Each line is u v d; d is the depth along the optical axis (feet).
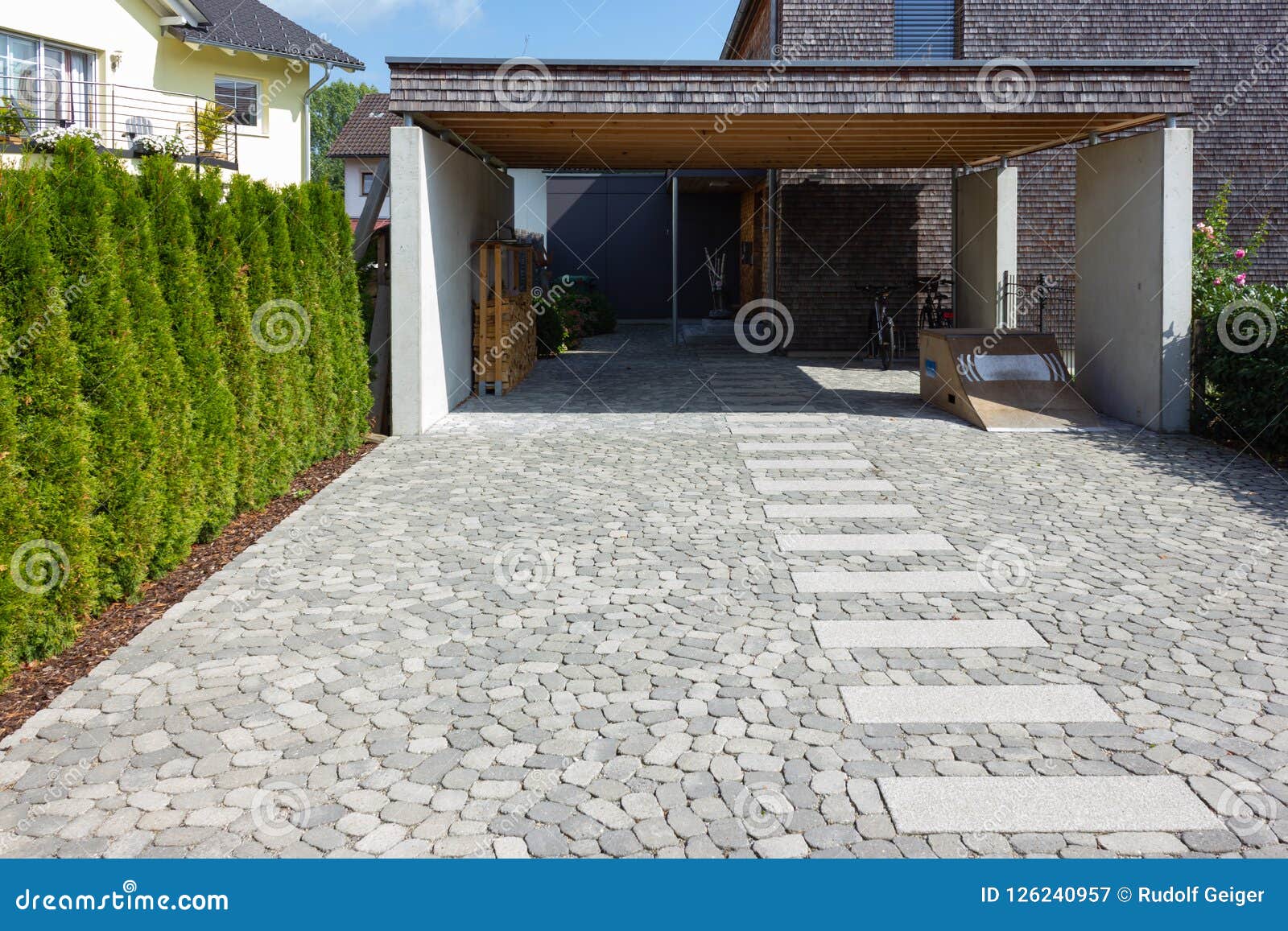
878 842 9.84
